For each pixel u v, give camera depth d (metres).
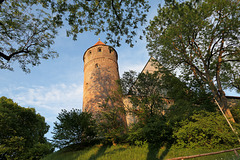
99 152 13.82
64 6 8.74
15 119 20.58
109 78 25.00
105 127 15.89
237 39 15.58
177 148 12.75
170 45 17.31
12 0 9.66
